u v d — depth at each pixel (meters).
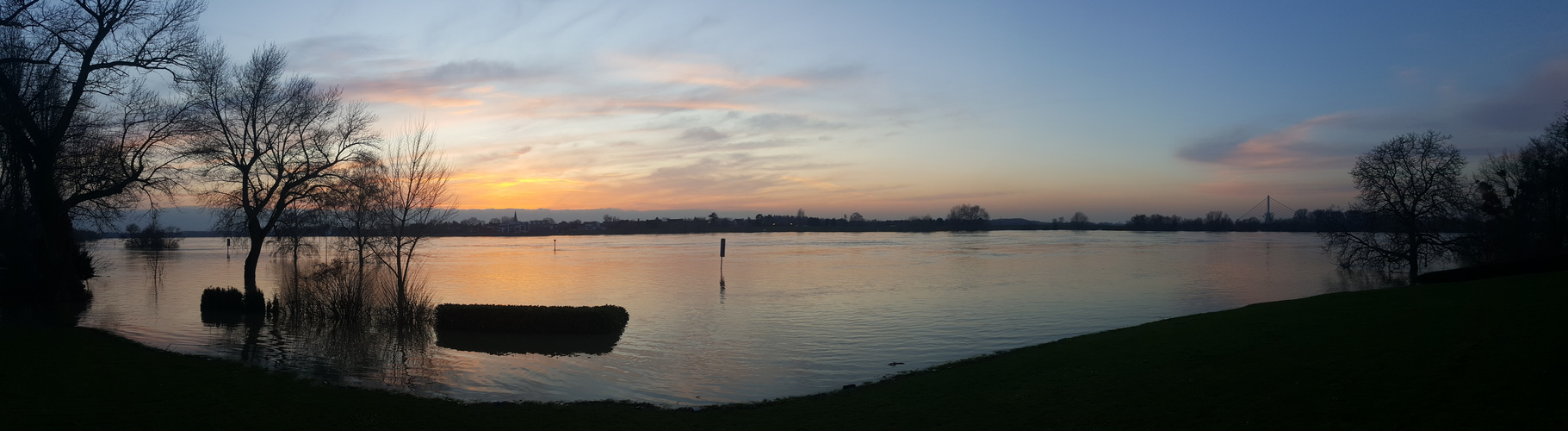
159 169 31.61
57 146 27.17
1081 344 17.67
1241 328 16.66
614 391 15.95
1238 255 82.81
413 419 12.01
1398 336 12.90
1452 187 49.84
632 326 26.48
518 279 50.69
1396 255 51.56
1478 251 48.91
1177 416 10.10
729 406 13.68
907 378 16.14
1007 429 10.55
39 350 15.73
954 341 22.97
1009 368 15.48
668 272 57.00
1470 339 11.77
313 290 29.58
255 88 38.22
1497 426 8.13
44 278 31.83
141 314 28.88
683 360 19.77
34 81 27.30
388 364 19.05
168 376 14.12
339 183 38.47
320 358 19.78
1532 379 9.30
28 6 23.88
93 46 26.94
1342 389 10.17
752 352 21.12
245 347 21.39
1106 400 11.47
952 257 81.31
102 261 68.06
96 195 29.23
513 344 22.39
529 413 12.86
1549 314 12.80
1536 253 45.34
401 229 29.75
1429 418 8.65
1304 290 40.41
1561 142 46.31
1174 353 14.38
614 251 105.94
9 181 31.98
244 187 38.53
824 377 17.56
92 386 12.48
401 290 26.64
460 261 77.12
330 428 11.01
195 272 57.66
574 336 23.92
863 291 40.25
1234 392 10.84
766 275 53.50
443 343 22.47
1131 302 34.66
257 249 39.50
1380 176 52.53
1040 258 78.75
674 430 11.70
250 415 11.34
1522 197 47.66
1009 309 31.86
